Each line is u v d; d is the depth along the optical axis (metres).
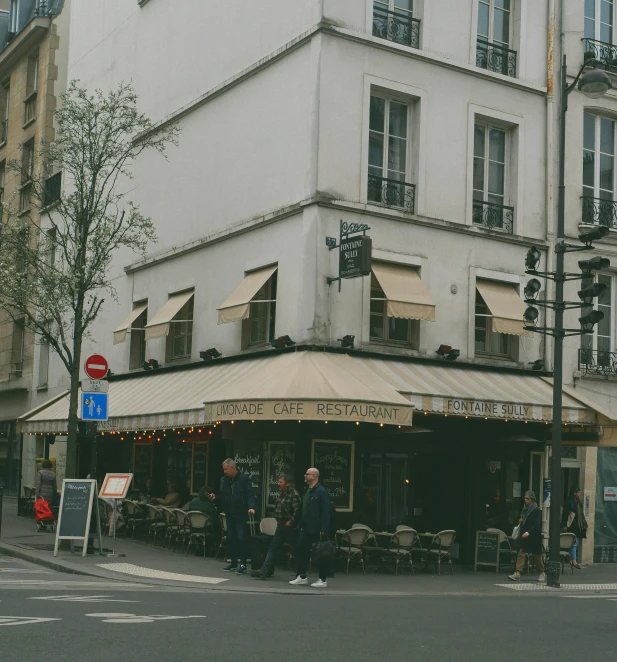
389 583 16.31
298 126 19.86
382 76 20.09
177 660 7.25
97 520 17.75
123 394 23.98
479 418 20.20
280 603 12.21
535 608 12.80
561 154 17.80
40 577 14.61
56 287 20.53
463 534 20.69
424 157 20.50
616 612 12.59
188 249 23.62
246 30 22.19
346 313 19.17
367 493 19.48
